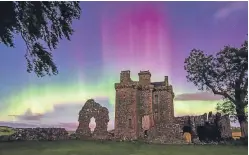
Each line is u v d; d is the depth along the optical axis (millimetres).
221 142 39812
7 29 18125
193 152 27547
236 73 43500
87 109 50281
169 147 33625
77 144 35938
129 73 54344
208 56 46094
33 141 38531
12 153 23547
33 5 18344
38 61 21078
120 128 51750
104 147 32344
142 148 31781
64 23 20344
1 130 43438
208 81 45781
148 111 53812
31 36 19766
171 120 52250
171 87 54656
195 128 49375
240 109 42344
